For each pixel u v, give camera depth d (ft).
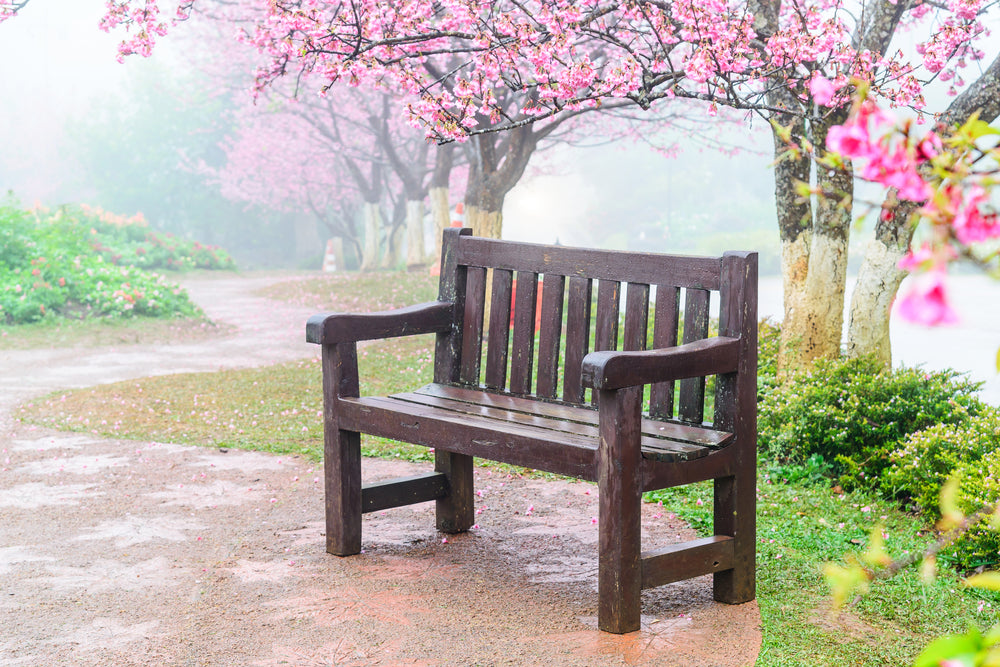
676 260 11.79
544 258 13.35
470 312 14.43
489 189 37.06
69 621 10.94
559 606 11.29
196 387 27.71
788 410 19.21
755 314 11.24
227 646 10.22
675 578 10.72
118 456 19.61
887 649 9.98
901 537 14.26
